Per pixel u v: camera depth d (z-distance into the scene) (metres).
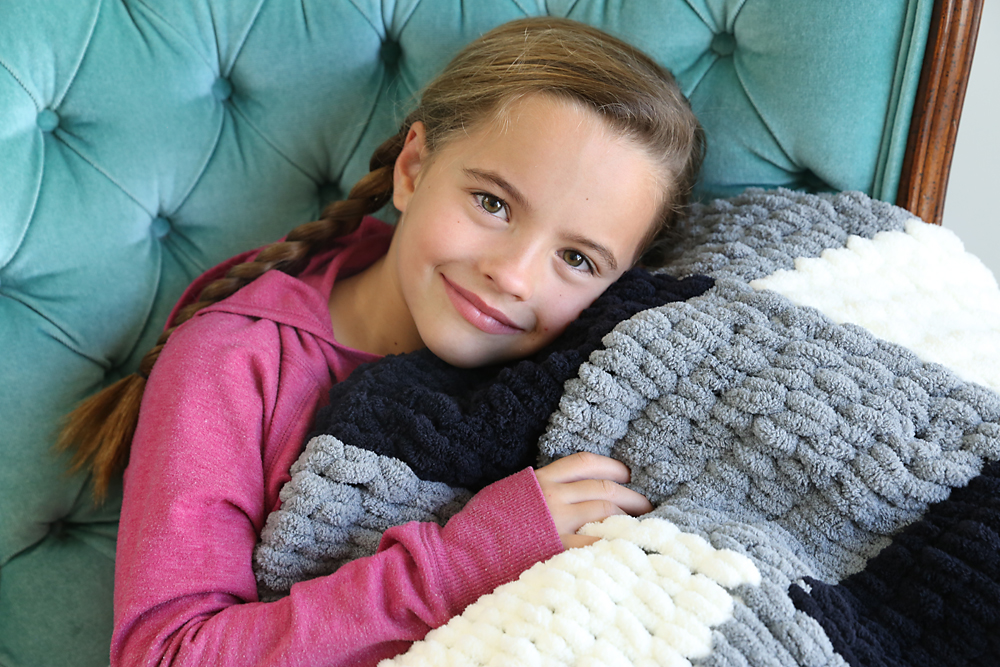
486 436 0.61
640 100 0.68
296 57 0.84
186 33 0.80
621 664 0.47
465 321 0.68
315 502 0.59
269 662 0.51
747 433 0.58
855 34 0.78
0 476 0.73
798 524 0.57
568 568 0.52
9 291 0.75
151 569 0.55
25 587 0.75
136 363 0.83
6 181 0.72
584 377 0.60
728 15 0.84
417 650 0.51
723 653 0.47
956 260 0.70
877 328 0.64
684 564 0.52
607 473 0.60
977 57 1.06
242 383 0.65
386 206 0.96
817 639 0.49
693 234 0.80
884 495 0.55
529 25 0.78
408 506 0.61
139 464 0.61
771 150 0.85
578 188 0.65
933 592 0.51
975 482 0.54
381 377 0.66
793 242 0.72
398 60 0.89
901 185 0.81
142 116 0.79
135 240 0.81
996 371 0.61
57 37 0.75
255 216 0.87
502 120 0.66
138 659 0.53
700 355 0.60
